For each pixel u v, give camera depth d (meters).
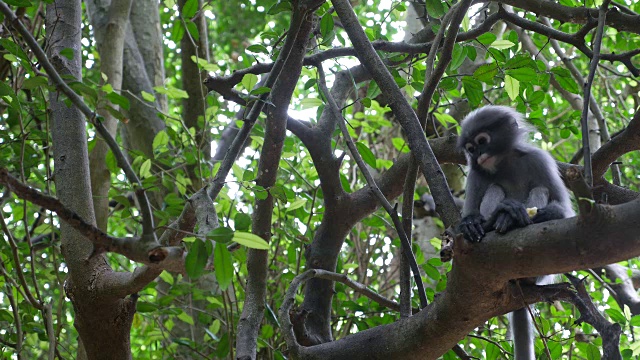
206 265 2.81
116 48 7.04
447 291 3.27
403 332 3.71
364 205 5.28
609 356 3.26
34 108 5.34
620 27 4.66
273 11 4.15
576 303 3.35
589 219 2.63
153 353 6.41
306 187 7.02
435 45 4.22
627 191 4.86
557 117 9.05
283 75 4.46
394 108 3.59
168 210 4.69
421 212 8.13
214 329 5.92
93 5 7.77
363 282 6.75
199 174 5.33
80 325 4.07
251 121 4.10
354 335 3.97
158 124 7.57
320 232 5.31
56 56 4.20
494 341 5.16
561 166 5.07
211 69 5.32
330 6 5.55
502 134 4.91
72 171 4.16
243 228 3.16
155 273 3.67
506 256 2.84
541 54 7.24
